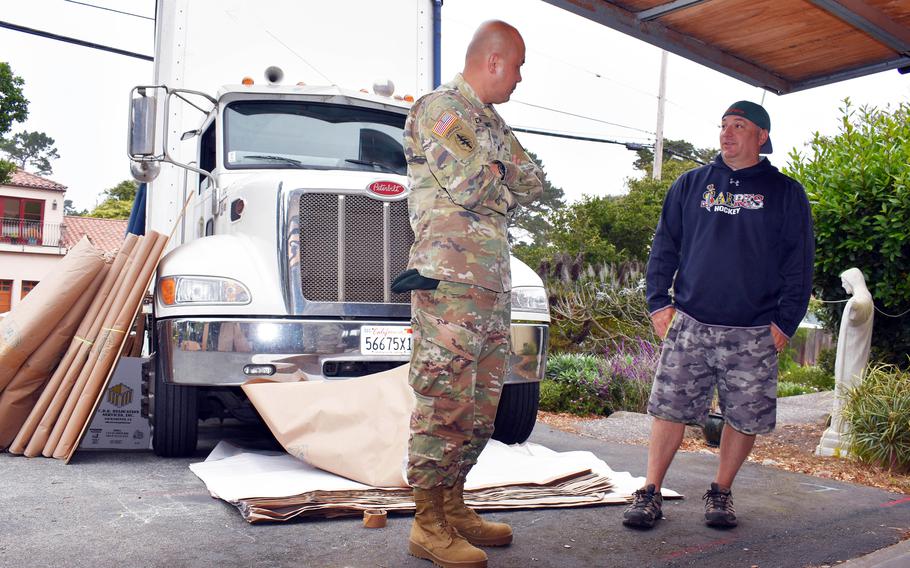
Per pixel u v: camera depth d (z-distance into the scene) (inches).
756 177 135.5
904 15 155.3
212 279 170.4
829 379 515.8
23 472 158.7
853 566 114.5
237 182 193.8
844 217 267.6
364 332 174.2
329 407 155.1
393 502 134.6
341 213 177.9
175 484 150.6
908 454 201.2
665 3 150.3
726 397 136.0
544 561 111.9
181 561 105.3
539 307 196.4
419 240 110.3
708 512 134.0
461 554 105.4
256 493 133.9
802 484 174.6
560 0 144.7
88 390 173.8
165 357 169.9
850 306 229.3
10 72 1246.9
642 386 345.1
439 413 107.5
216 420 268.7
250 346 168.1
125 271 181.3
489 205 108.7
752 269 133.3
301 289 173.0
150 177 197.6
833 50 170.4
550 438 241.9
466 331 107.1
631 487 158.1
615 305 517.0
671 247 143.3
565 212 703.1
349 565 106.2
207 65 230.5
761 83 183.5
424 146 108.7
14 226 1731.1
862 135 290.4
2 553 106.4
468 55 113.9
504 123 118.0
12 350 172.6
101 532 117.4
